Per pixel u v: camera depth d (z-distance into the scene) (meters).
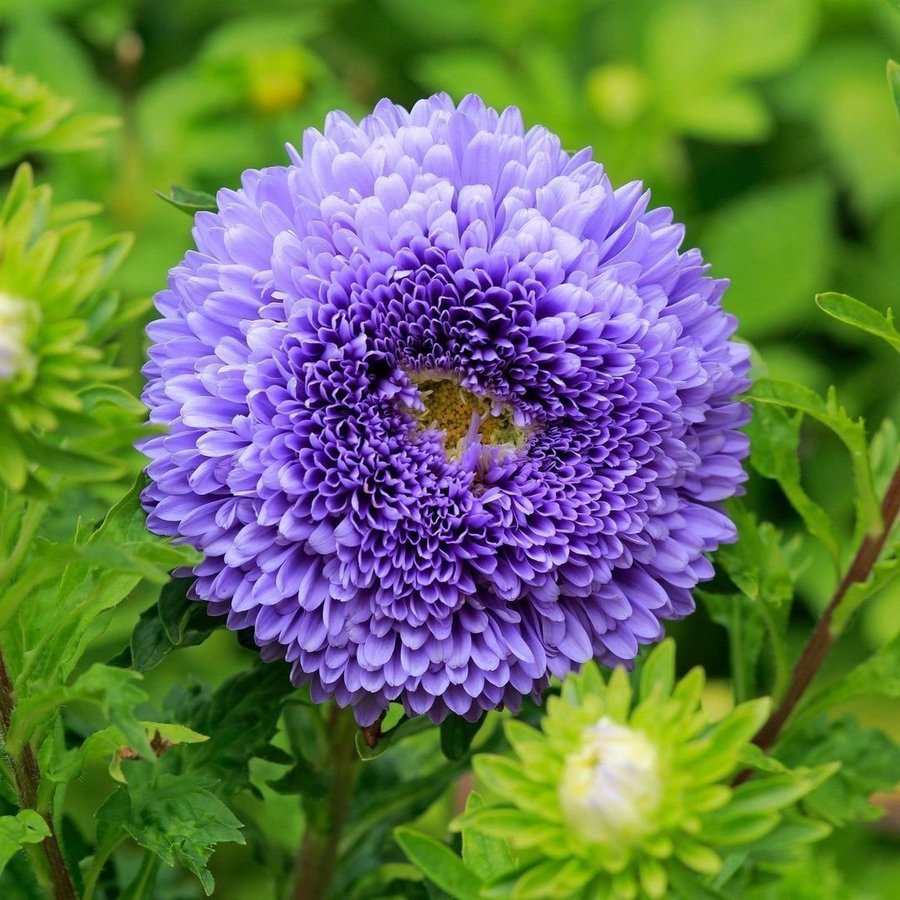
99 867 0.37
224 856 0.50
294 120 0.55
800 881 0.44
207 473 0.36
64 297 0.31
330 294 0.36
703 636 0.54
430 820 0.47
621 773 0.31
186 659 0.51
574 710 0.32
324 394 0.36
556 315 0.37
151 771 0.36
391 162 0.37
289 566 0.36
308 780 0.40
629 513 0.37
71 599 0.36
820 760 0.40
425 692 0.36
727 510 0.39
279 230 0.37
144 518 0.36
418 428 0.38
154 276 0.52
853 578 0.40
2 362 0.31
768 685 0.42
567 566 0.37
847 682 0.39
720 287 0.38
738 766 0.39
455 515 0.37
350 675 0.36
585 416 0.37
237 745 0.39
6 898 0.37
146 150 0.54
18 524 0.35
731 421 0.38
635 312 0.36
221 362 0.36
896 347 0.37
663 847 0.31
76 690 0.33
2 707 0.35
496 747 0.41
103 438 0.32
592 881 0.31
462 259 0.36
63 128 0.33
